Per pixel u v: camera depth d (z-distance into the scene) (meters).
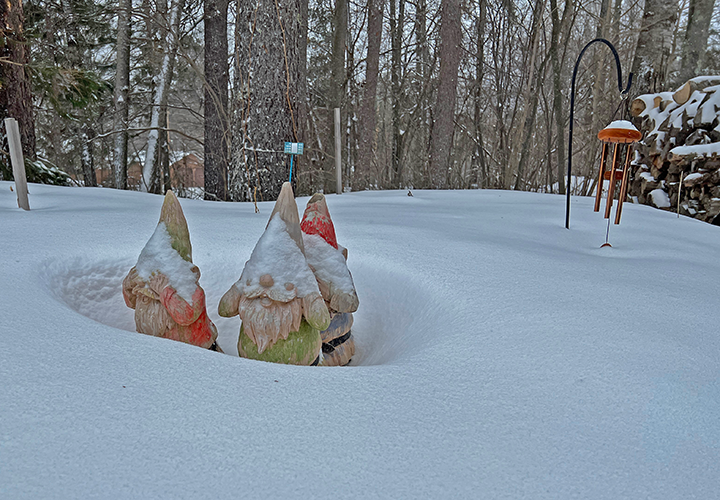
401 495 1.01
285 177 6.45
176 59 14.35
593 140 13.68
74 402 1.26
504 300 2.30
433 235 3.64
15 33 7.93
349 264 2.98
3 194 4.89
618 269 3.00
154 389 1.37
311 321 1.90
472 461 1.13
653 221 5.39
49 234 2.97
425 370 1.62
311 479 1.05
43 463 1.03
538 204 6.51
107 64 16.28
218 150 10.98
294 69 6.38
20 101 7.88
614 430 1.28
